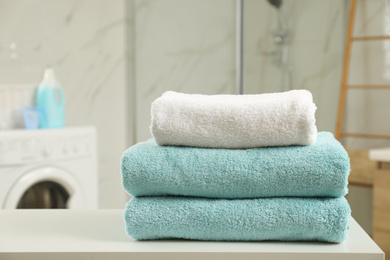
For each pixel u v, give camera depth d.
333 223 0.64
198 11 2.79
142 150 0.68
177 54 2.90
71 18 2.82
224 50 2.68
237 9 2.56
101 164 2.99
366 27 2.89
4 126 2.50
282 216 0.65
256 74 2.53
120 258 0.62
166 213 0.66
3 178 2.06
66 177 2.29
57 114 2.49
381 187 2.25
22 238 0.69
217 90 2.72
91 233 0.71
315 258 0.61
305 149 0.67
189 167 0.66
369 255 0.61
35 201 2.27
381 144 2.88
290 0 2.50
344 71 2.78
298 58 2.54
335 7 2.70
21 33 2.60
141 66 3.08
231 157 0.67
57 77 2.76
